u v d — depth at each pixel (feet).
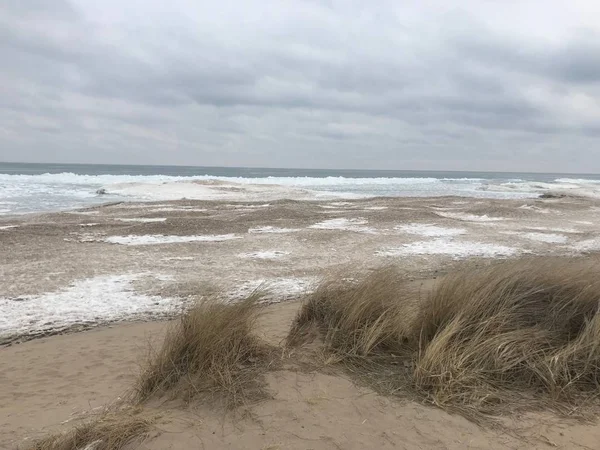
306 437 10.48
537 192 144.15
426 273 30.99
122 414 11.21
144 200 92.48
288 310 21.86
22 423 11.69
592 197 112.27
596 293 16.69
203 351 13.17
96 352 17.62
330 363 13.97
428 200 93.86
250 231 49.57
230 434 10.51
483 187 165.17
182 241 43.39
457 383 12.65
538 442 10.65
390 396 12.40
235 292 26.43
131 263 34.04
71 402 13.12
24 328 20.86
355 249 39.70
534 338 14.55
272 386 12.53
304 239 44.27
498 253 38.24
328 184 180.14
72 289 26.99
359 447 10.21
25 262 33.73
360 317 15.55
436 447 10.32
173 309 23.56
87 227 50.62
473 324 14.96
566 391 12.83
